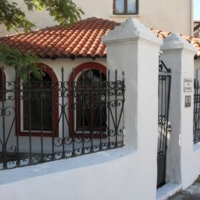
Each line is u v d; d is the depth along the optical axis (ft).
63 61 28.35
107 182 12.32
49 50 28.12
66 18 21.70
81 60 28.14
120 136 14.07
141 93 13.62
